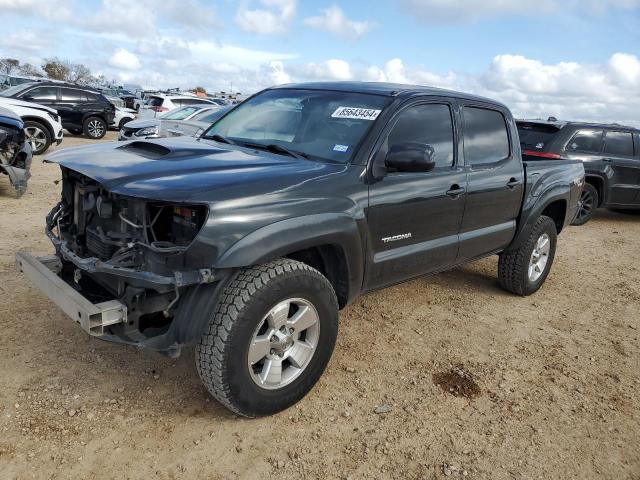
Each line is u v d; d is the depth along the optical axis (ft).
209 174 9.52
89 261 9.23
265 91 15.11
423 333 14.51
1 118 24.43
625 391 12.44
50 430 9.26
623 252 26.07
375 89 12.96
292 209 9.58
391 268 12.10
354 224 10.62
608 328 16.14
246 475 8.71
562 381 12.62
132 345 8.96
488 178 14.46
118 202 9.52
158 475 8.54
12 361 11.16
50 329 12.60
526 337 14.89
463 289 18.26
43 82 57.36
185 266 8.61
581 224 31.86
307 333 10.43
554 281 20.36
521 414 11.11
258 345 9.44
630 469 9.76
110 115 61.98
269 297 9.22
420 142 12.53
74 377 10.84
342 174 10.74
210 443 9.36
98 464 8.63
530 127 31.68
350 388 11.46
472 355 13.51
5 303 13.67
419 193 12.19
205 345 8.98
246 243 8.85
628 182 31.86
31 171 34.24
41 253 17.66
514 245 16.69
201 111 34.42
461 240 14.05
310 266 10.61
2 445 8.77
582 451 10.11
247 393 9.45
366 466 9.16
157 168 9.64
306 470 8.95
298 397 10.43
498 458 9.68
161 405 10.26
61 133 43.86
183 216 9.12
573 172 18.71
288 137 12.41
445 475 9.13
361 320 14.97
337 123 12.11
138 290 9.01
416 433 10.16
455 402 11.32
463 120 13.97
